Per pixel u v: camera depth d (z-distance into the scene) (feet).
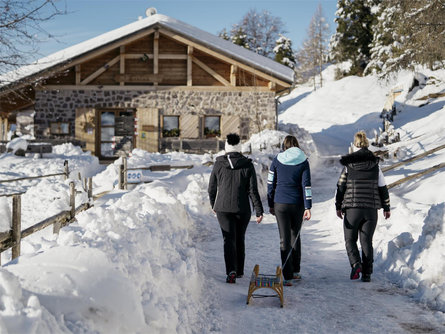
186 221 24.71
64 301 7.61
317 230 26.20
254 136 67.10
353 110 148.46
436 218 15.56
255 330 11.98
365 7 185.26
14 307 6.73
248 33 201.77
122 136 69.72
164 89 69.82
